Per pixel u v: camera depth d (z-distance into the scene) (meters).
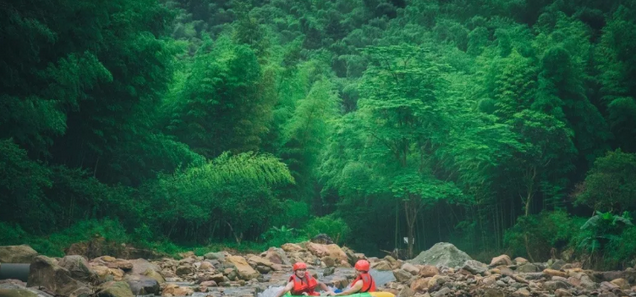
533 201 39.81
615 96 39.53
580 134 38.81
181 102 33.84
